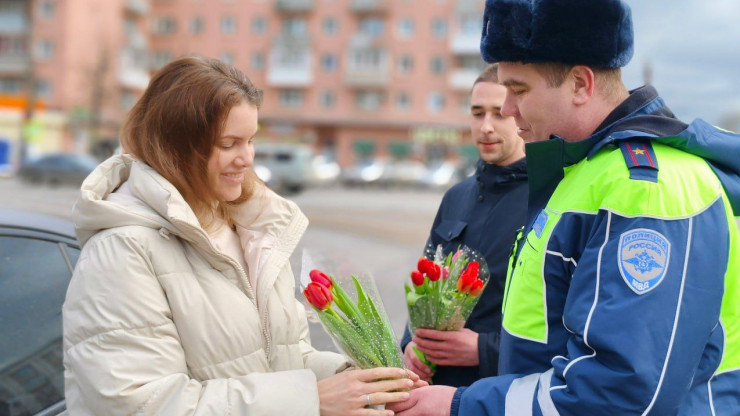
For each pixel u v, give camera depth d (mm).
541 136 1756
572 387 1472
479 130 2615
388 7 46750
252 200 1943
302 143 47094
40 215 2338
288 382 1637
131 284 1576
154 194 1646
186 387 1569
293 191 28984
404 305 6969
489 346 2275
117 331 1544
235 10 47812
